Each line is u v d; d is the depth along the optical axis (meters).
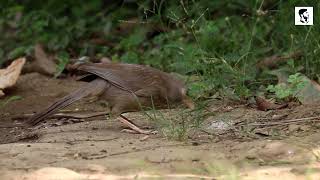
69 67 16.22
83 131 11.45
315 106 12.09
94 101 12.59
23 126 12.31
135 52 17.34
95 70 11.34
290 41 14.62
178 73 14.91
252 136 10.64
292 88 12.44
